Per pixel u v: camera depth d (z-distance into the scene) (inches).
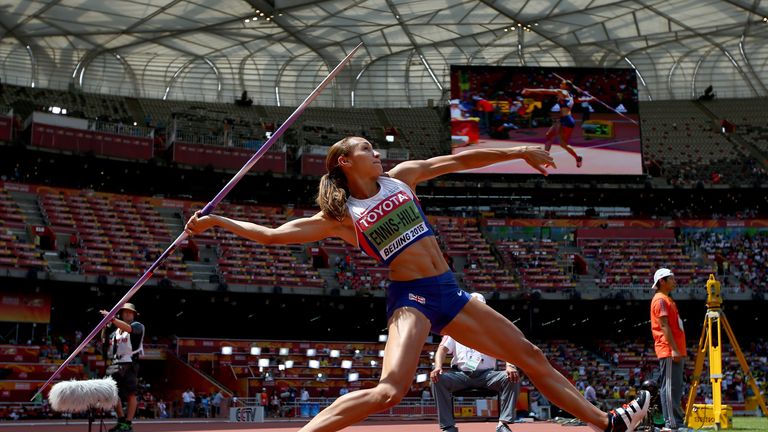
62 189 1770.4
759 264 1918.1
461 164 201.6
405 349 175.6
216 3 1820.9
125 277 1565.0
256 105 2399.1
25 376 1291.8
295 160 2132.1
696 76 2454.5
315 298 1731.1
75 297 1670.8
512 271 1883.6
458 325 183.5
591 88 1868.8
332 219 190.2
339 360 1568.7
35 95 2123.5
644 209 2231.8
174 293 1637.6
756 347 1882.4
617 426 186.7
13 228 1619.1
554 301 1792.6
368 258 1873.8
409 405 1107.9
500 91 1861.5
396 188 189.2
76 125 1860.2
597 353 1878.7
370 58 2335.1
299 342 1573.6
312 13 1921.8
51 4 1800.0
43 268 1496.1
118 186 2066.9
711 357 469.1
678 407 376.5
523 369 188.2
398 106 2450.8
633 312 1963.6
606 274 1900.8
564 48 2278.5
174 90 2349.9
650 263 1926.7
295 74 2389.3
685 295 1791.3
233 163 2005.4
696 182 2081.7
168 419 1175.6
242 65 2337.6
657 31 2144.4
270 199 2176.4
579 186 2060.8
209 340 1528.1
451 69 1862.7
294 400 1381.6
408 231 184.5
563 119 1849.2
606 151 1841.8
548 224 2015.3
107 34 2039.9
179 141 1972.2
